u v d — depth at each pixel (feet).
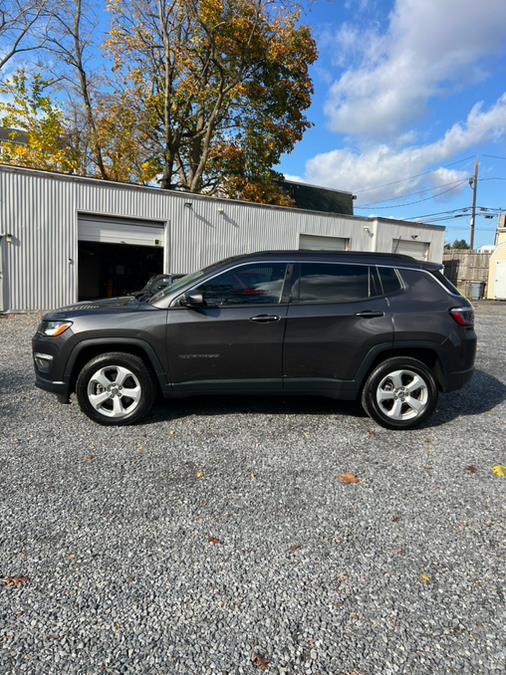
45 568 7.35
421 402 13.91
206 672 5.47
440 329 13.66
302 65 75.10
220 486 10.18
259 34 68.44
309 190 101.50
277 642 5.95
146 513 9.02
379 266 14.21
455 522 8.89
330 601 6.73
